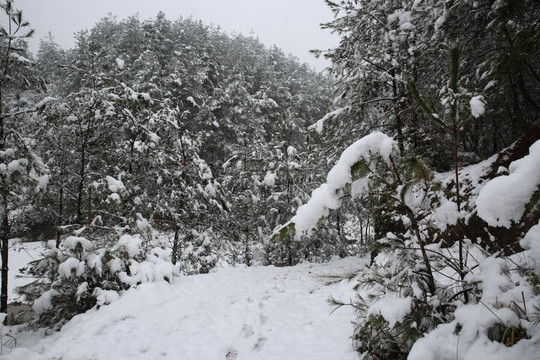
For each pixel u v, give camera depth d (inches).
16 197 223.8
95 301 200.7
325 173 460.4
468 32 209.8
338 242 490.3
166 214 344.5
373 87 316.8
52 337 163.9
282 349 138.3
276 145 494.0
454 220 85.4
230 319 182.2
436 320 86.6
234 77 968.3
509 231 105.0
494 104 223.8
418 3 238.1
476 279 82.2
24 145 230.7
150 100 322.3
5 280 233.8
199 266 358.9
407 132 263.3
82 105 262.5
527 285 75.2
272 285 270.7
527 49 111.5
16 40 239.3
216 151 787.4
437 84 258.1
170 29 1010.7
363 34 307.0
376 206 106.9
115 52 828.6
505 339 67.7
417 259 98.2
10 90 257.3
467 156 261.0
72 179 269.9
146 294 204.1
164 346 148.2
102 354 139.7
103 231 271.0
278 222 457.1
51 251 204.7
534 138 157.1
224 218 396.8
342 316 167.5
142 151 303.7
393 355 92.0
